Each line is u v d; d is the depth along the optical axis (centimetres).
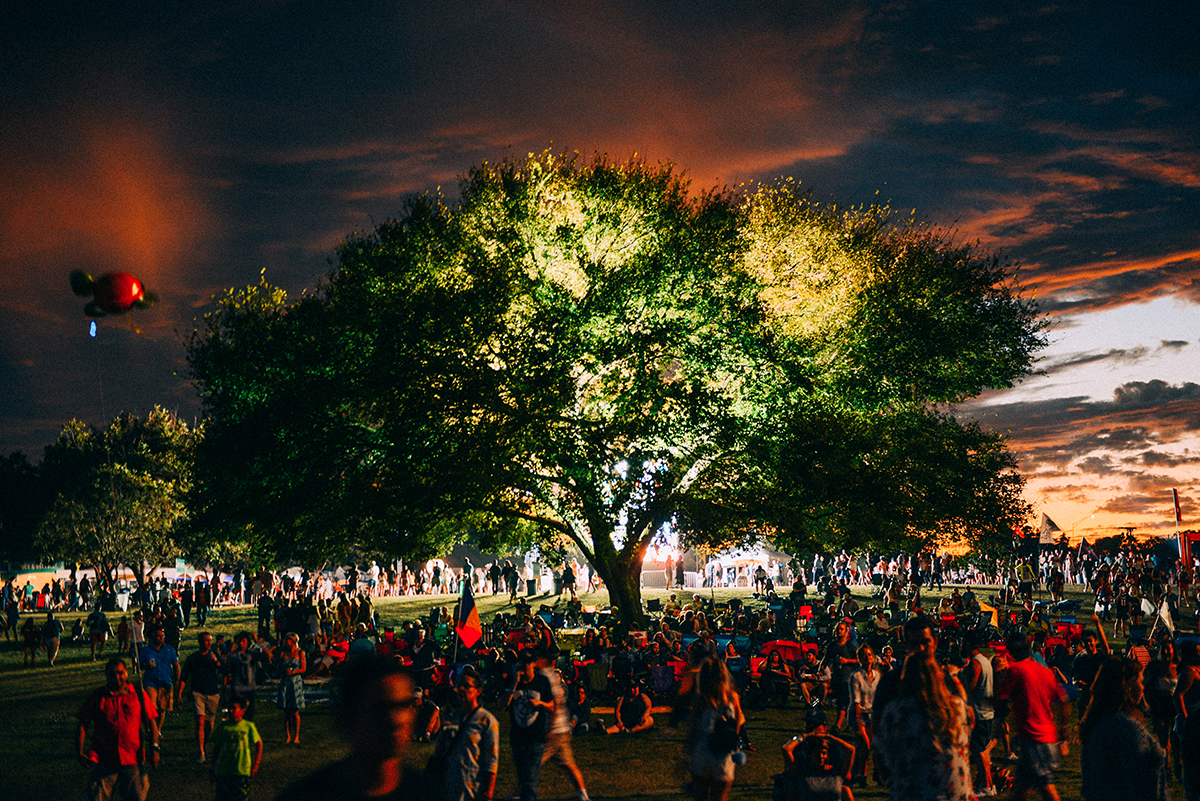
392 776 357
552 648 2312
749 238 3484
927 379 3484
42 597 5434
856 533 3155
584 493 3102
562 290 3164
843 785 962
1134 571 3750
